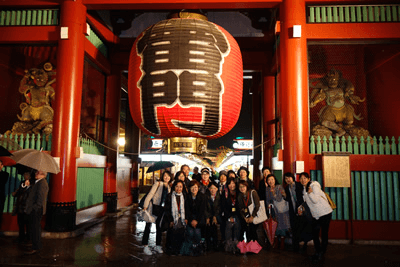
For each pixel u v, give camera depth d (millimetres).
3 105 8242
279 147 7832
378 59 7855
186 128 4457
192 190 5129
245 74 11578
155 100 4336
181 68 4312
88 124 9719
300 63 6320
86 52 7449
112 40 9297
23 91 7789
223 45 4633
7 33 6828
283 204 5355
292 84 6270
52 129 6562
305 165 6078
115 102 9531
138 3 6691
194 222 4930
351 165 6160
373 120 8102
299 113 6180
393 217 6047
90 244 5703
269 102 9391
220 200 5309
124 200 10961
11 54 8422
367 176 6215
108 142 9555
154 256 4883
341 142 6617
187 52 4375
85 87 9758
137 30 9539
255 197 5090
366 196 6141
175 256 4887
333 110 7367
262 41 9445
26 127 7336
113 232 6941
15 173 6750
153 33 4637
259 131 11008
